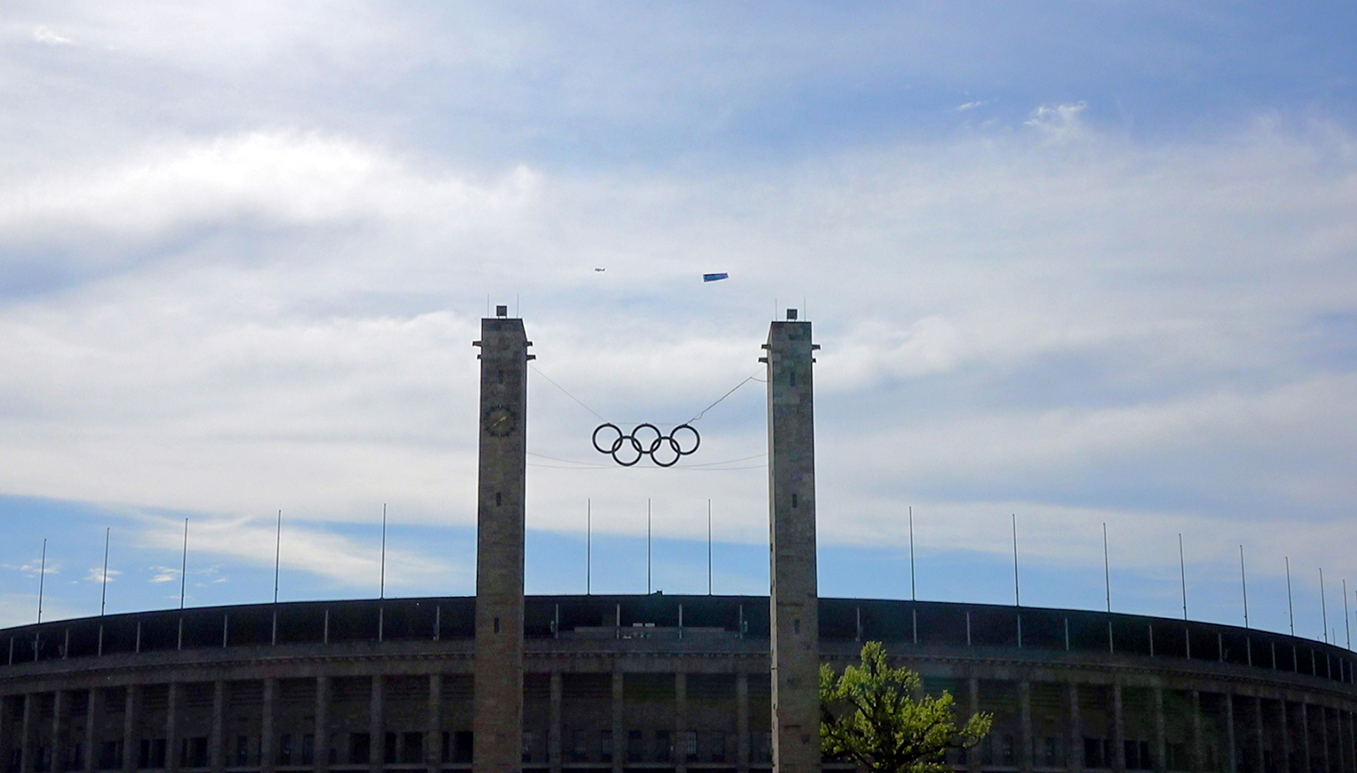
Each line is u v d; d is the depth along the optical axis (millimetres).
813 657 93312
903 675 98250
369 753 117125
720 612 119750
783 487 95625
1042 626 125500
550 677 117812
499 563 94438
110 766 125062
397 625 119500
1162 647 130750
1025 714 122500
